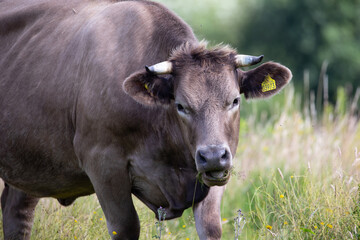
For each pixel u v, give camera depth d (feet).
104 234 73.31
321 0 327.88
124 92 61.11
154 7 66.28
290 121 108.58
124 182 62.90
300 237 65.92
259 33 328.49
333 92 319.68
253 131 121.39
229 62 58.18
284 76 60.08
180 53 58.70
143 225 74.69
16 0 78.48
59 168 69.10
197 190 61.93
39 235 75.20
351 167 80.02
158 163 62.13
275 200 74.49
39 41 71.87
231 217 86.63
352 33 330.13
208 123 55.26
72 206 78.54
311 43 322.96
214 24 314.55
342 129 104.47
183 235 77.82
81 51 66.28
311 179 76.18
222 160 53.36
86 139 63.72
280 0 326.85
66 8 72.54
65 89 66.74
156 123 61.11
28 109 69.77
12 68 72.84
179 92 57.16
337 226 66.64
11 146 71.72
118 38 64.59
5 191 81.51
